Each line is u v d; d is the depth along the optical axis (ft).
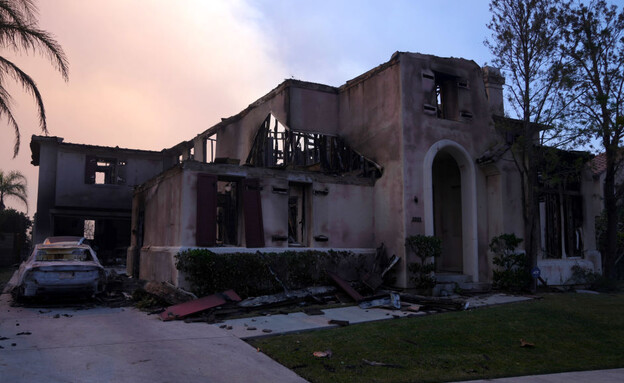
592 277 54.08
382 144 48.34
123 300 38.81
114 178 80.07
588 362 23.39
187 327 27.68
